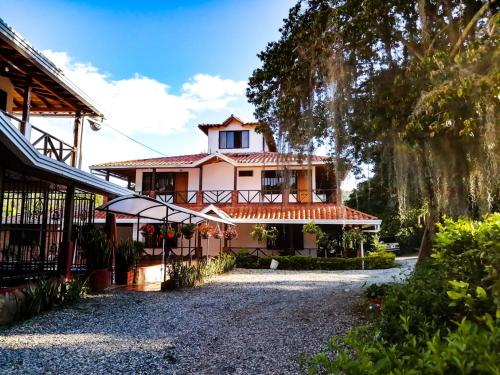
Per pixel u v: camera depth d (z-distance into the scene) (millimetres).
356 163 6930
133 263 10406
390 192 6176
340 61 5250
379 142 6125
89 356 4211
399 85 4742
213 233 13602
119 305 7184
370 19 5020
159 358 4152
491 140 3805
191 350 4430
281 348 4438
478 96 3641
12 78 8609
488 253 2365
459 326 1555
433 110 4109
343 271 15117
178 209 9836
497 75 3387
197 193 19938
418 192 5719
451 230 3094
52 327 5496
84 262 9867
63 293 7109
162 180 20641
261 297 8258
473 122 3881
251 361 4020
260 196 19578
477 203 4762
